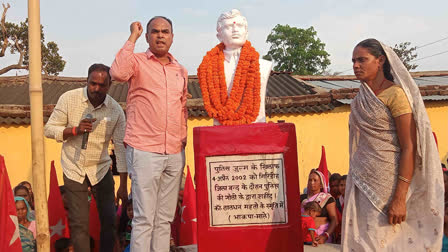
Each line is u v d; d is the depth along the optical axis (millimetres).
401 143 3238
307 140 9742
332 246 4883
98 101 4512
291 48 33094
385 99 3264
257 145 3844
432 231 3225
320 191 5816
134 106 3932
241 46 4387
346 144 9852
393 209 3203
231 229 3816
